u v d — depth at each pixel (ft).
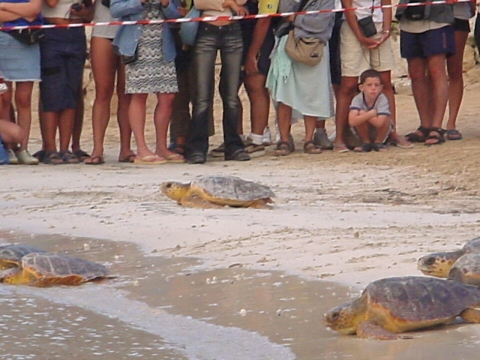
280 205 54.60
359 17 74.79
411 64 78.33
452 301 28.89
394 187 60.80
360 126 75.61
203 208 53.42
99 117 75.25
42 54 73.82
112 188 62.03
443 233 44.65
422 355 26.02
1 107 74.02
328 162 71.77
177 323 32.58
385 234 44.68
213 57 73.36
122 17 71.61
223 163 73.82
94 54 74.23
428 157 71.05
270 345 29.17
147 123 104.01
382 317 28.68
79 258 41.14
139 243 45.85
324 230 46.14
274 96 75.87
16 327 32.94
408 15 76.48
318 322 31.19
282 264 39.70
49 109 74.59
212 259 41.65
